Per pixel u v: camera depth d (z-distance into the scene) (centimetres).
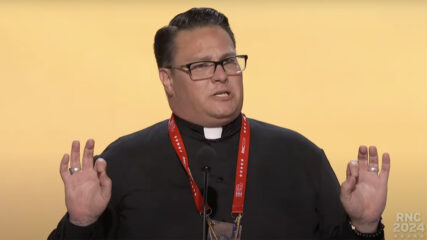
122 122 3631
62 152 3316
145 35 3741
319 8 3825
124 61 3725
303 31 3816
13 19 3769
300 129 3622
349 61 3788
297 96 3744
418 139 3531
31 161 3091
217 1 3800
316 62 3766
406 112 3697
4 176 2738
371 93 3762
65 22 3775
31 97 3672
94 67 3725
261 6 3788
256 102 3725
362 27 3841
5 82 3691
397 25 3806
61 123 3603
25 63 3722
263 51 3766
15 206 2266
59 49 3744
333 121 3672
